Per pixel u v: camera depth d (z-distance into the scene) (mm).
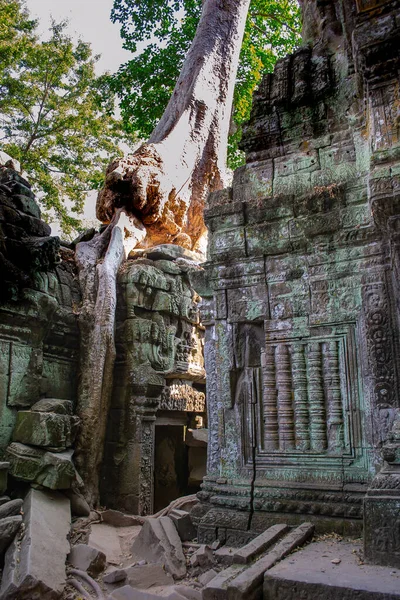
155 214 10391
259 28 18047
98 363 7984
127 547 6145
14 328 7164
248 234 6594
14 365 7121
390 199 5074
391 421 5168
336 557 4281
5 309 6992
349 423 5504
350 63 6500
